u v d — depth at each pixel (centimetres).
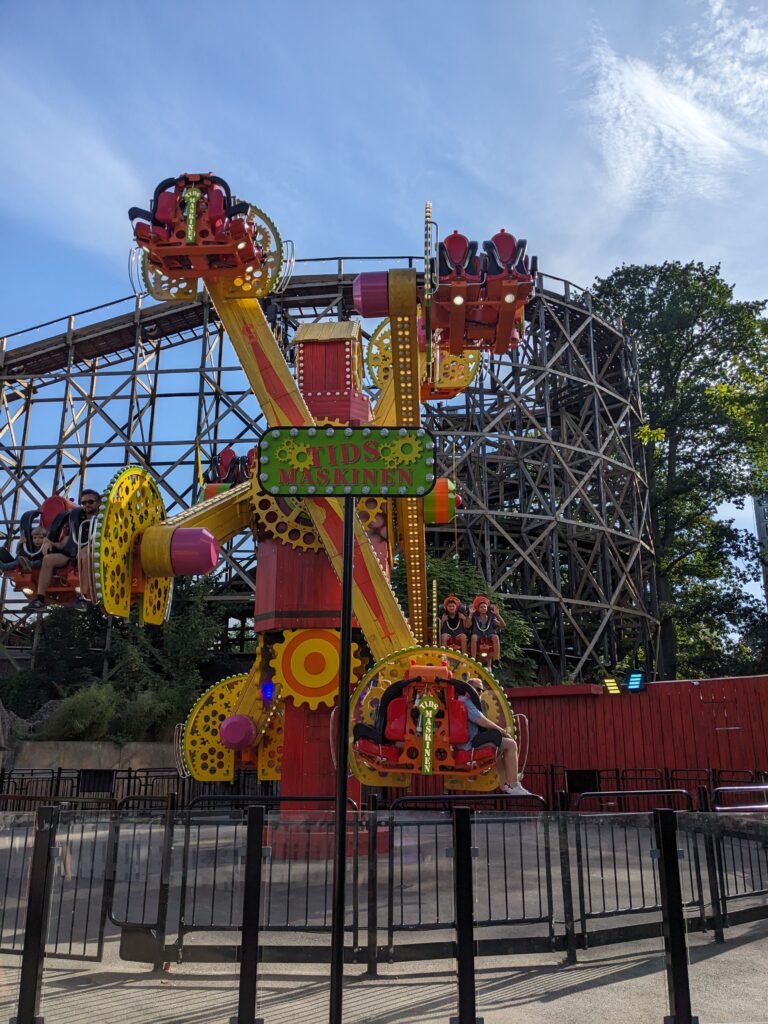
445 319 1087
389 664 1102
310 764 1240
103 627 3428
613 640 3834
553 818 691
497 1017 540
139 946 655
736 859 713
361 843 668
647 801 1886
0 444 4044
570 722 2172
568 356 4272
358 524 1205
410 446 516
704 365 5275
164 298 1249
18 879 636
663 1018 532
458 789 1080
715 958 655
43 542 1052
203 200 1162
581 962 656
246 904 551
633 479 4200
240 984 537
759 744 1895
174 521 1227
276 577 1303
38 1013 546
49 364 4269
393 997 584
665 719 2039
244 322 1246
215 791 2147
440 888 650
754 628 4869
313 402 1335
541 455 4369
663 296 5497
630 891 656
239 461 1548
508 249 1047
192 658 3147
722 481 5028
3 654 3697
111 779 1897
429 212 1058
